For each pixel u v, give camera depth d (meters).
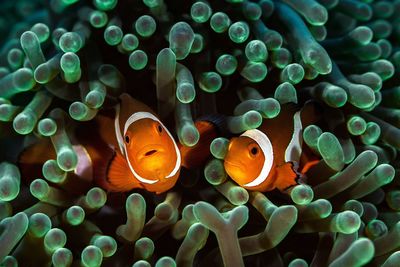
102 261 0.34
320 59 0.37
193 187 0.37
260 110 0.36
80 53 0.38
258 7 0.39
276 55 0.38
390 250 0.34
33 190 0.34
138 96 0.39
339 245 0.33
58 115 0.37
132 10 0.39
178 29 0.36
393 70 0.40
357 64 0.41
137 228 0.34
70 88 0.38
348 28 0.45
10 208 0.36
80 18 0.40
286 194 0.36
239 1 0.39
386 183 0.35
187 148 0.35
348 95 0.37
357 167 0.35
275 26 0.40
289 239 0.36
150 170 0.33
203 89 0.37
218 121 0.36
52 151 0.36
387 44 0.42
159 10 0.39
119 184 0.35
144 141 0.33
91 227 0.35
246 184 0.35
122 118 0.35
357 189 0.36
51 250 0.34
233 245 0.32
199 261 0.35
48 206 0.36
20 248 0.34
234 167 0.34
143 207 0.33
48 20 0.43
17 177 0.36
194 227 0.33
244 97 0.38
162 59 0.35
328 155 0.35
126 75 0.39
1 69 0.42
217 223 0.32
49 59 0.39
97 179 0.36
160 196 0.37
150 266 0.33
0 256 0.33
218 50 0.39
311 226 0.35
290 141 0.36
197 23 0.39
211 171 0.35
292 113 0.36
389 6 0.45
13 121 0.37
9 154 0.40
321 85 0.38
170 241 0.36
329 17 0.44
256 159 0.34
